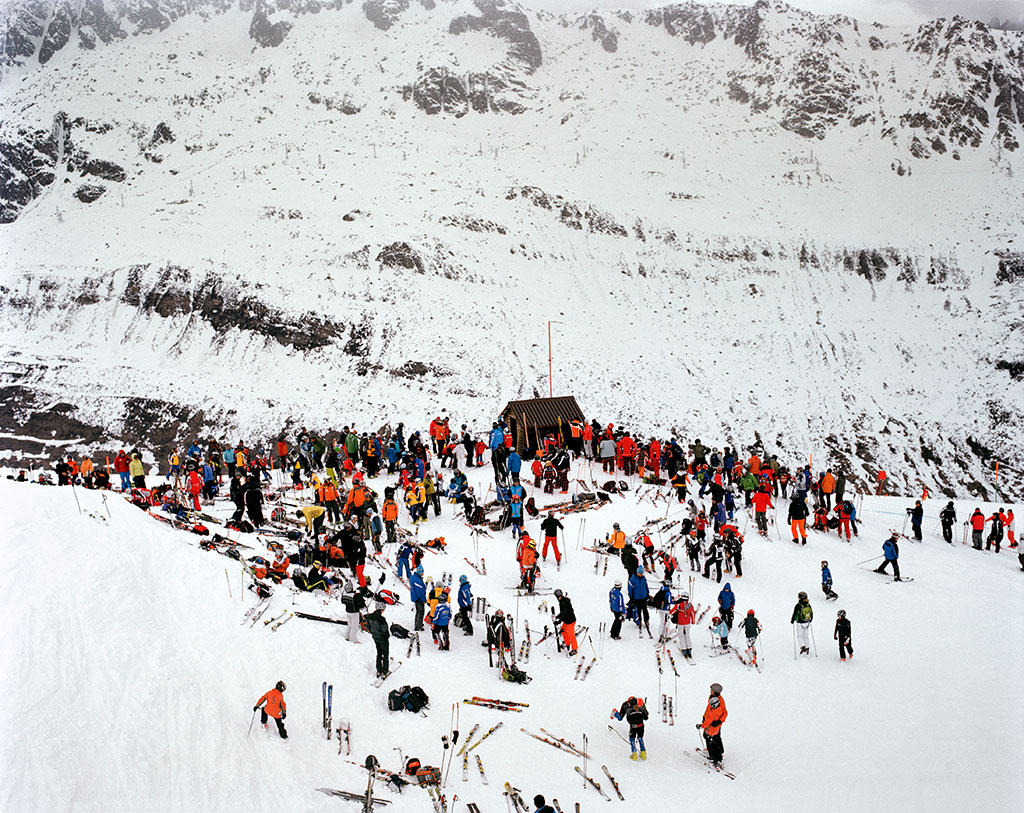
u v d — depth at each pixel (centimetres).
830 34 15662
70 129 12188
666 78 15725
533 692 1652
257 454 5622
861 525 2905
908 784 1420
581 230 9544
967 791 1395
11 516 1681
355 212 9019
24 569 1493
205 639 1585
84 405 5962
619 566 2266
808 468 2772
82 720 1212
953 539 2848
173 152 11950
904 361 7725
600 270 8900
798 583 2280
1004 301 8444
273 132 12450
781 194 11050
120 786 1150
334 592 1938
